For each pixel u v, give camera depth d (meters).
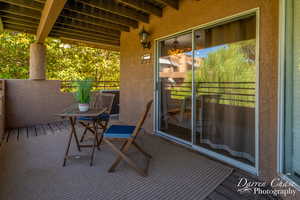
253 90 2.22
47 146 3.09
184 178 2.06
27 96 4.61
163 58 3.59
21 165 2.34
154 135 3.77
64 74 8.77
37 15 3.36
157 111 3.74
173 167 2.33
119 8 3.29
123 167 2.31
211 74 2.71
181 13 3.09
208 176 2.11
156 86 3.74
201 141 2.89
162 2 2.95
